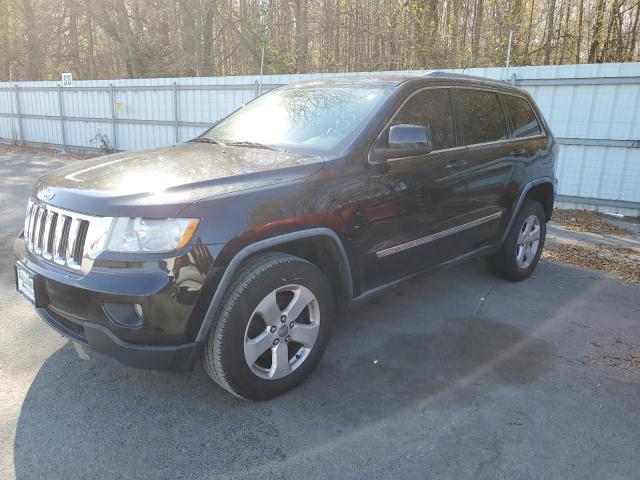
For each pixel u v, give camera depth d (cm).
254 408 295
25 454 251
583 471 253
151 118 1461
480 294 488
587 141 887
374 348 372
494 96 479
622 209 884
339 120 363
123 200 261
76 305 263
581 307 465
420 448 266
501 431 281
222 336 271
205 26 2116
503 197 472
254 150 352
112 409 289
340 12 1742
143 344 257
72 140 1691
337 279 334
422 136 335
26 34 2600
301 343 312
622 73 836
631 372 350
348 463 253
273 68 1914
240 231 269
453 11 1598
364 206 333
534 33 1586
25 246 315
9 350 348
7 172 1205
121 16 2247
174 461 251
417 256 388
